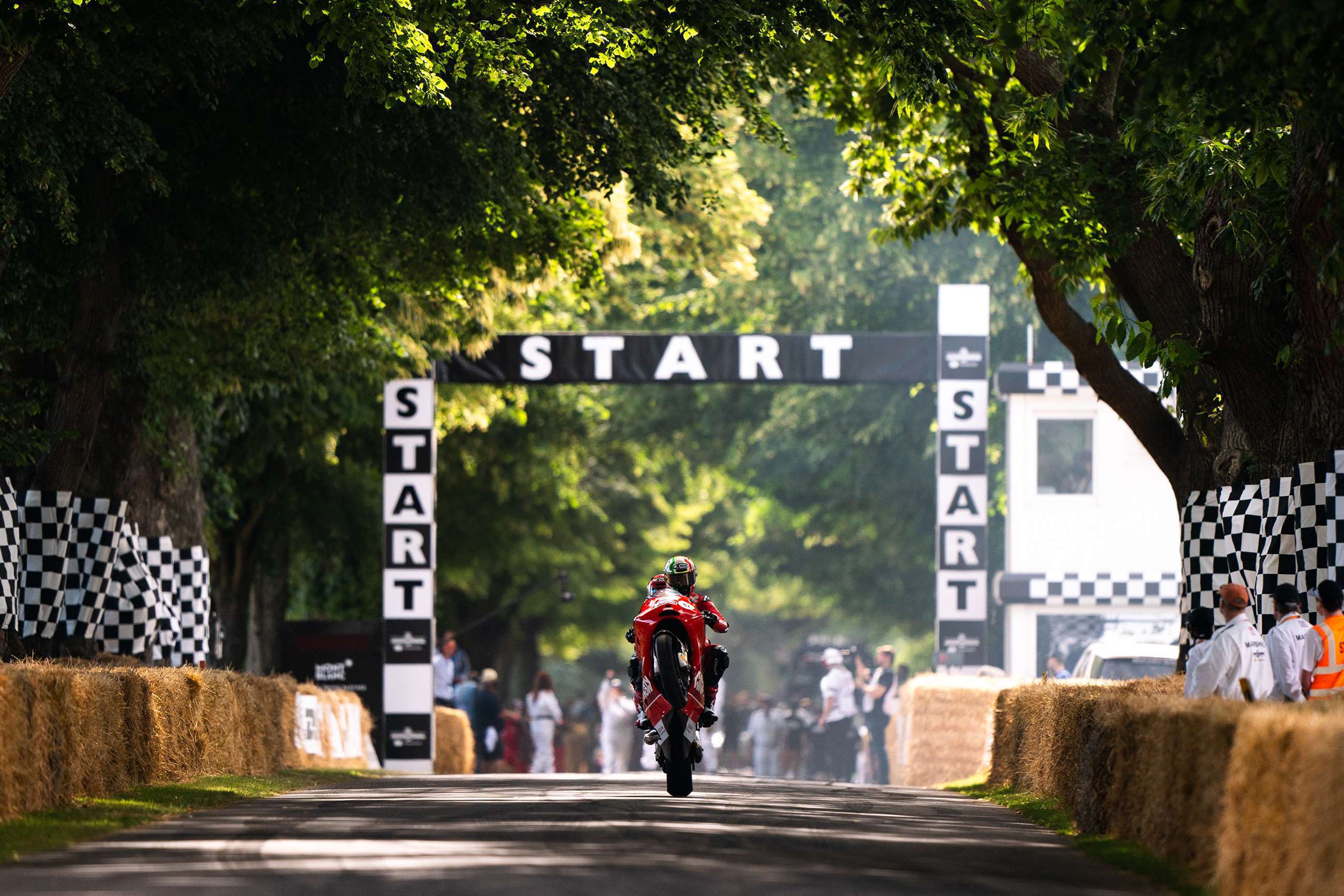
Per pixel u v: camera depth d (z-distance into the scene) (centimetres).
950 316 9812
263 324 7844
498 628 16200
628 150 6731
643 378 9738
